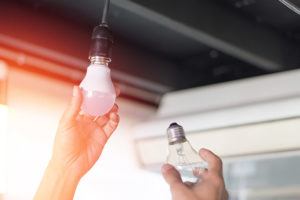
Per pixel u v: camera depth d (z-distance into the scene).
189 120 2.07
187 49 2.14
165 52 2.18
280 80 1.95
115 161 2.25
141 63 2.12
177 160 0.87
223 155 2.02
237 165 2.23
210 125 2.01
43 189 0.94
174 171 0.83
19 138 1.89
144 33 1.98
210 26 1.68
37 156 1.94
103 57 0.87
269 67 1.97
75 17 1.84
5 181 1.83
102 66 0.86
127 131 2.32
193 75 2.35
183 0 1.60
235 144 1.98
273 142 1.89
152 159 2.22
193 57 2.23
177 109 2.20
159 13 1.52
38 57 1.86
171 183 0.82
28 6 1.75
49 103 2.02
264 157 1.95
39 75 1.98
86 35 1.91
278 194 2.20
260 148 1.93
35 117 1.96
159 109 2.30
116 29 1.94
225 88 2.10
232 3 1.76
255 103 1.93
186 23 1.60
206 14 1.68
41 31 1.78
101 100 0.84
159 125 2.16
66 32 1.85
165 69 2.22
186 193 0.80
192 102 2.17
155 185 2.38
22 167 1.89
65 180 0.93
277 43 1.96
